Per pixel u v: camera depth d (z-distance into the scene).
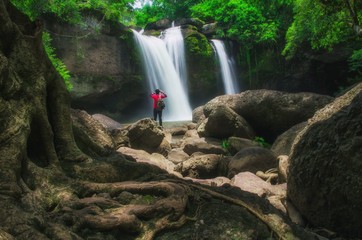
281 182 7.25
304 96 12.01
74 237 3.00
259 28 25.33
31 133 4.03
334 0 11.16
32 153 4.06
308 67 23.28
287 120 12.06
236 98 13.24
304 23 14.54
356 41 18.20
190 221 3.68
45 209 3.40
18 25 4.33
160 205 3.58
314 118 5.88
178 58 26.33
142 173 4.59
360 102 4.59
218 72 27.02
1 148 3.43
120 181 4.37
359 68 18.48
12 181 3.24
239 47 27.77
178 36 26.55
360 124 4.44
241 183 6.70
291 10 23.94
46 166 3.99
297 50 22.69
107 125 13.45
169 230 3.51
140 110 26.09
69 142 4.34
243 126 12.31
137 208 3.53
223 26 27.47
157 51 25.19
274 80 26.11
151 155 10.07
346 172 4.46
